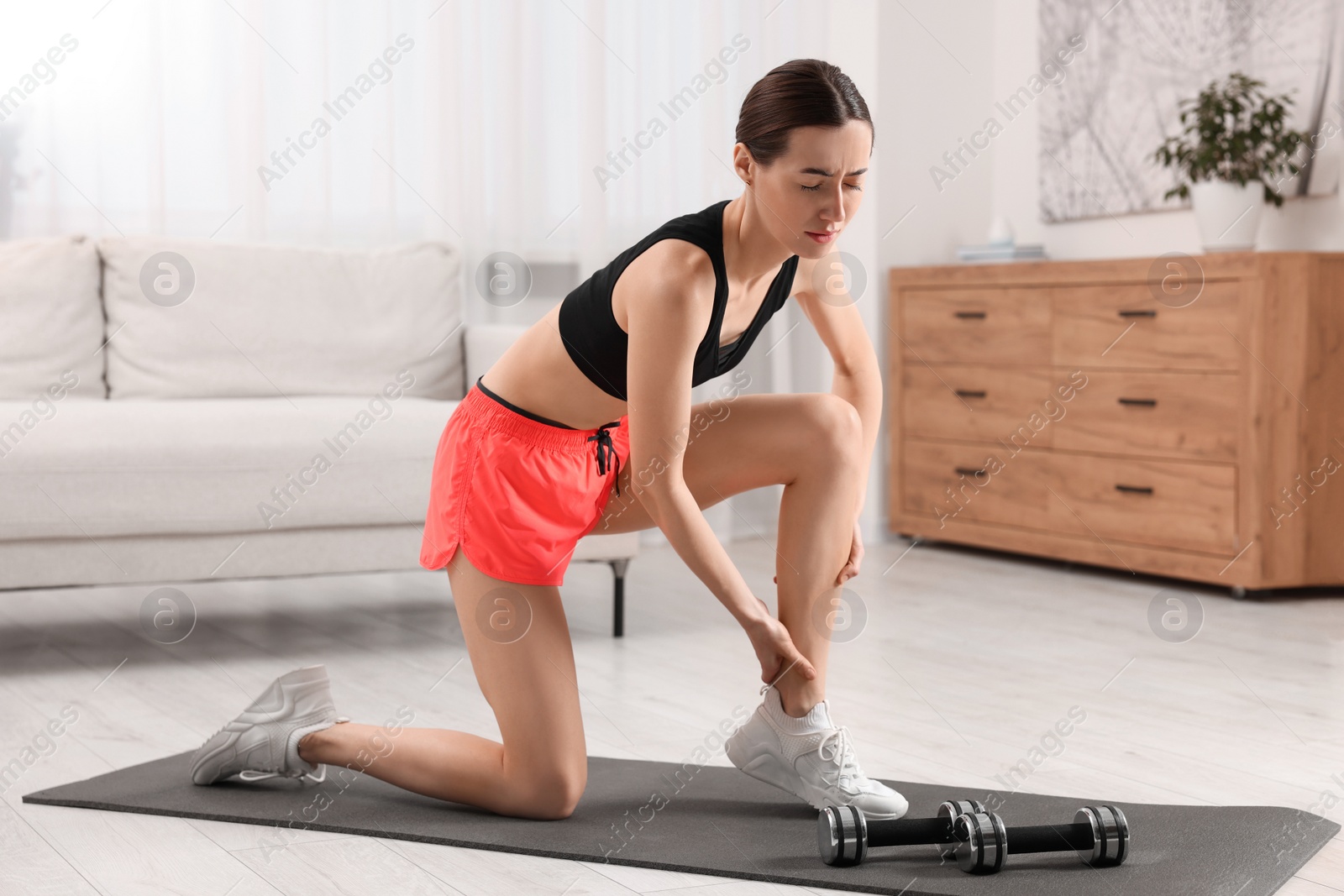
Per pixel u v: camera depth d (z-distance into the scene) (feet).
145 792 5.70
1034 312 11.91
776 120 4.32
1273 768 6.02
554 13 12.83
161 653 8.62
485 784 5.36
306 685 5.76
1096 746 6.40
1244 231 11.35
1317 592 10.73
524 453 5.27
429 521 5.59
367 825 5.24
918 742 6.49
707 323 4.76
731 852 4.91
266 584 11.28
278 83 11.72
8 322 9.83
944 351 12.87
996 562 12.31
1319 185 11.28
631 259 4.83
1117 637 8.99
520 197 12.70
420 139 12.35
